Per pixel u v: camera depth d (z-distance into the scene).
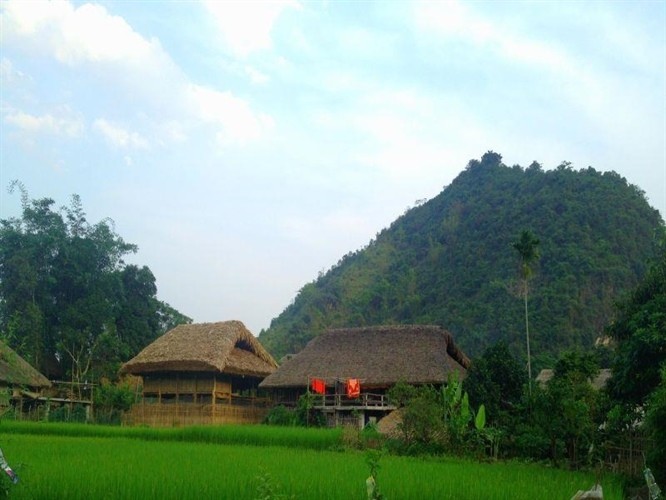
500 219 91.25
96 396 47.81
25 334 52.91
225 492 13.38
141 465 18.17
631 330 21.08
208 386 45.28
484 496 14.69
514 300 73.50
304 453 25.00
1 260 57.66
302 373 43.91
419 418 28.41
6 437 26.39
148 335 64.69
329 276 127.00
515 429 27.25
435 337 43.88
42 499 12.52
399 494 14.45
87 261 60.53
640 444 21.39
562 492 15.38
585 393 25.58
